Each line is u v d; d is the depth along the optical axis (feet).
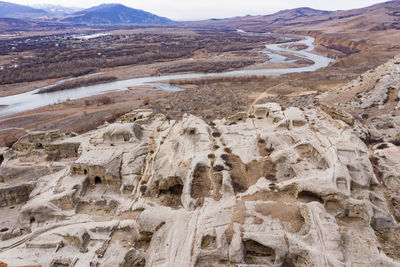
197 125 164.76
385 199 112.06
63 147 181.57
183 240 93.45
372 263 80.28
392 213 106.93
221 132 166.81
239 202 106.93
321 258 79.87
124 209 125.08
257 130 167.43
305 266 82.17
